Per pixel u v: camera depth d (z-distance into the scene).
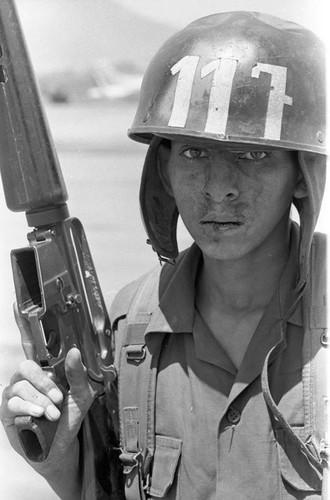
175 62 2.07
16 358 4.19
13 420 2.15
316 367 2.03
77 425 2.17
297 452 2.03
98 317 2.22
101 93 10.05
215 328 2.18
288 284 2.13
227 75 2.00
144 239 5.75
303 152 2.03
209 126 1.99
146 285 2.31
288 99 2.01
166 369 2.17
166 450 2.14
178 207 2.12
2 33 2.12
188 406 2.13
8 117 2.14
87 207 6.37
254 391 2.08
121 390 2.21
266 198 2.05
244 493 2.05
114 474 2.25
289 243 2.18
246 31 2.04
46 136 2.15
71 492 2.31
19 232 5.54
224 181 2.02
